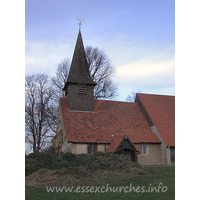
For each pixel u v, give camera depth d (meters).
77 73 35.06
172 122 34.09
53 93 43.56
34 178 17.48
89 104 34.28
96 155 23.05
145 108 35.97
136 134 32.19
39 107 41.81
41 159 20.91
